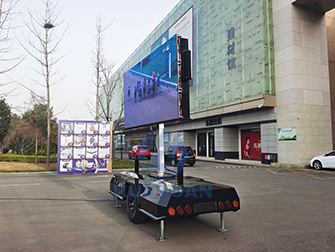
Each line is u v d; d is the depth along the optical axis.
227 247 4.04
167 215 4.08
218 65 25.12
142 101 8.11
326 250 3.92
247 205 6.87
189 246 4.08
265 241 4.29
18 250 3.94
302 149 17.70
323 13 19.59
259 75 20.00
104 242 4.27
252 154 23.73
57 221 5.47
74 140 14.62
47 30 16.69
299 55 18.39
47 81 17.23
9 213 6.13
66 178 12.78
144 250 3.93
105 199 7.75
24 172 15.25
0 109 27.92
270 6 20.11
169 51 6.35
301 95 18.12
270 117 19.69
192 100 29.56
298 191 8.95
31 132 24.48
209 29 26.70
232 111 22.39
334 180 11.67
